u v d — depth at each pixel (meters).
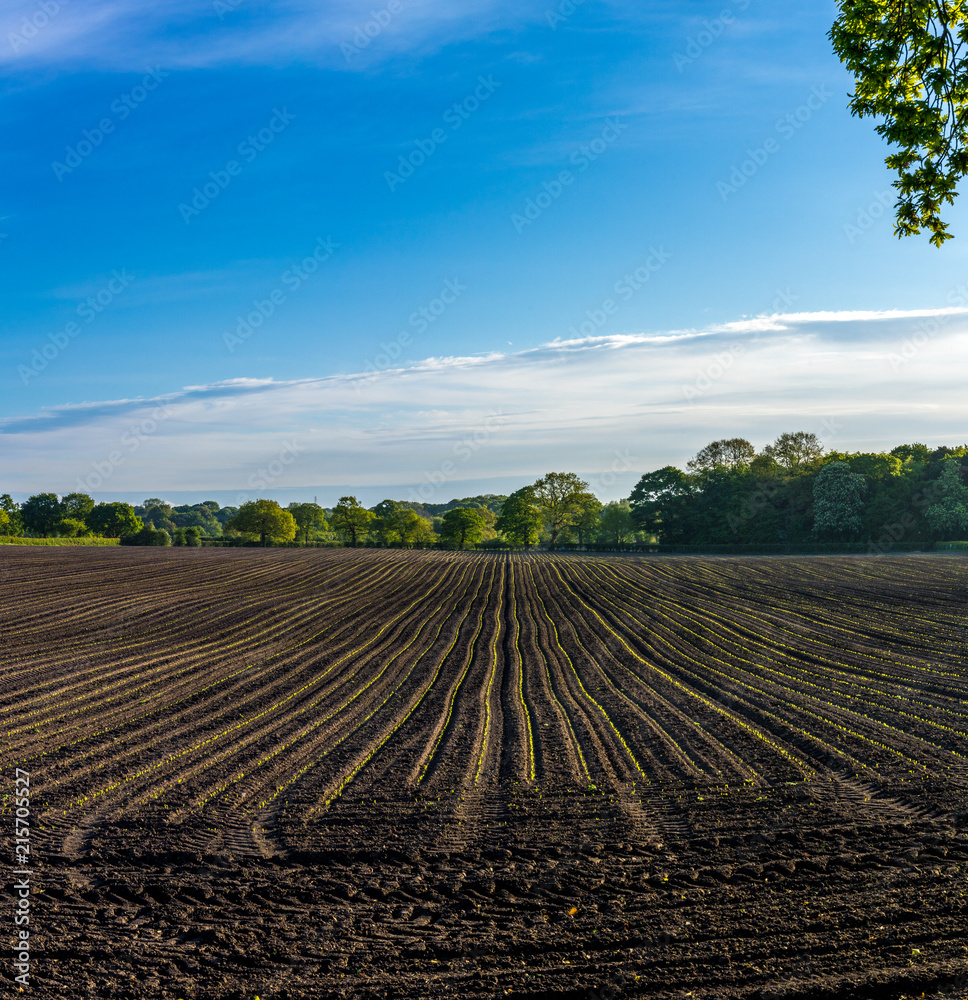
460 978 6.10
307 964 6.40
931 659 20.52
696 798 10.52
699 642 25.03
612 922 6.97
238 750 13.05
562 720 15.23
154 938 6.88
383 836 9.36
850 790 10.61
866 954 6.19
